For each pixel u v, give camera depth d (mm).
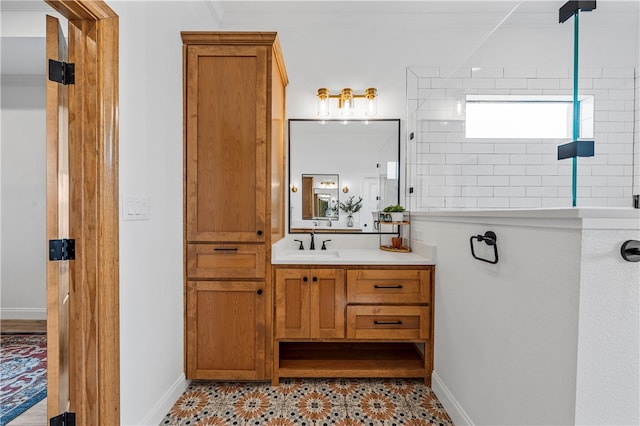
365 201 2561
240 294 1836
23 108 2855
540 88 1744
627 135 1121
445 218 1705
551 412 926
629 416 841
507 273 1147
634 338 832
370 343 2246
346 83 2551
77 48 1180
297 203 2553
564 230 879
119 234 1289
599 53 1136
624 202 1112
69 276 1192
